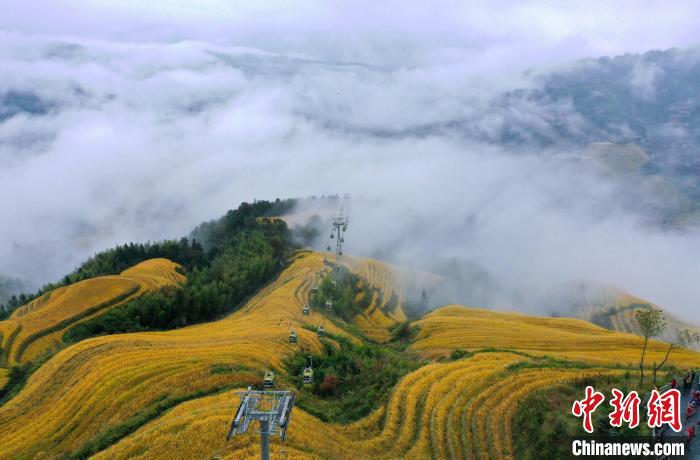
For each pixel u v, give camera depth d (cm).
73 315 13675
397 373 7600
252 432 5378
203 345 8906
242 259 19100
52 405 7319
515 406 6222
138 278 16662
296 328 10650
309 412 6469
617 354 9550
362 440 5972
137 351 8525
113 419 6331
